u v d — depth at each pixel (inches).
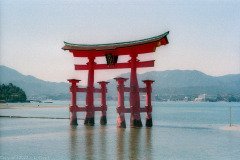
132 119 1763.0
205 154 1049.5
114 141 1306.6
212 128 1984.5
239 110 6796.3
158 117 3730.3
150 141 1322.6
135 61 1736.0
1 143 1252.5
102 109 2028.8
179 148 1162.0
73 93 1887.3
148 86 1857.8
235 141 1358.3
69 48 1863.9
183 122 2751.0
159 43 1603.1
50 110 5467.5
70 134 1525.6
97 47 1840.6
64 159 943.0
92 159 948.0
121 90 1695.4
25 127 1932.8
